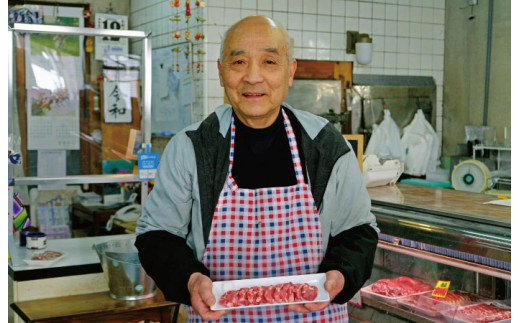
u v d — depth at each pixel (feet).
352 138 11.62
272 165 5.84
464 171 14.37
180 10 17.28
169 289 5.48
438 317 8.30
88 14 19.29
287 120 5.99
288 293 5.35
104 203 16.52
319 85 17.98
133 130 12.76
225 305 5.29
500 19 17.80
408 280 9.26
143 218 5.93
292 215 5.79
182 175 5.69
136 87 15.12
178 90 17.62
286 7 17.25
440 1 19.81
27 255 10.70
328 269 5.66
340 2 18.13
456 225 7.98
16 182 10.96
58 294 10.30
